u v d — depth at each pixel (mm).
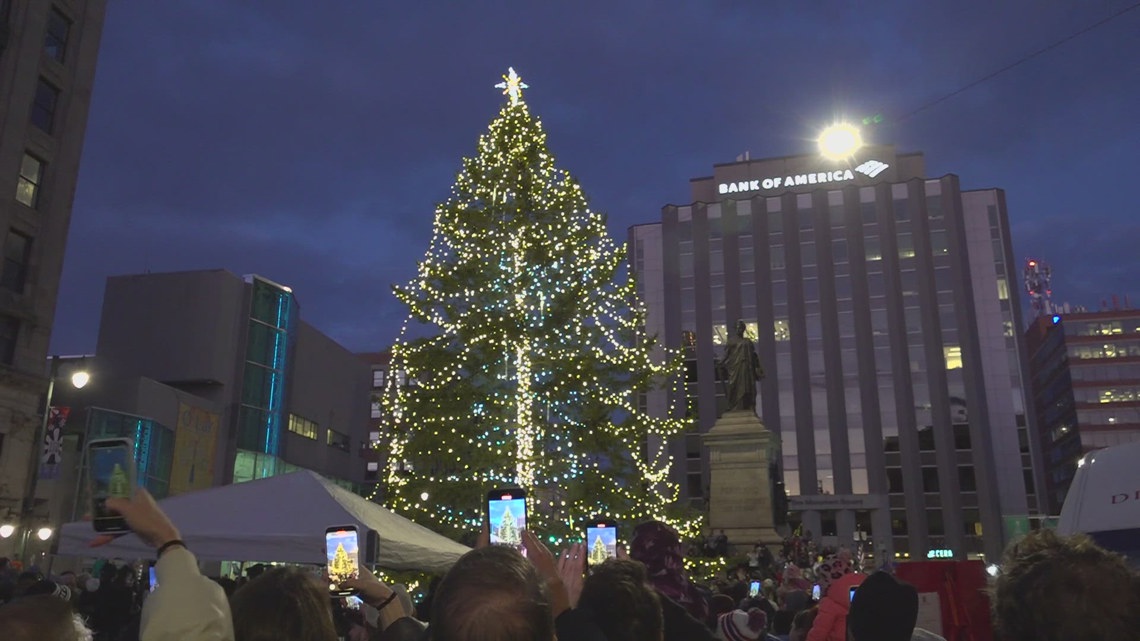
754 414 27812
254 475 51375
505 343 23250
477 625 1834
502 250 23844
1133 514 5707
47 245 38062
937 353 77188
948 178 81188
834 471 76000
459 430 22656
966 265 79500
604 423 23312
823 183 85188
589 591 3512
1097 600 1934
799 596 8664
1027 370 76938
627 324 24766
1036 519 72562
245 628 2646
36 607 2264
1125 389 120375
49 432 34656
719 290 83312
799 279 81688
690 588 4820
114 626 11070
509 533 5039
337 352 65812
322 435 62094
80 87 40719
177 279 51469
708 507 27609
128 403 42219
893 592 3119
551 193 25594
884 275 80188
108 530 2984
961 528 72875
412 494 22547
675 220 86375
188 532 8461
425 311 24141
